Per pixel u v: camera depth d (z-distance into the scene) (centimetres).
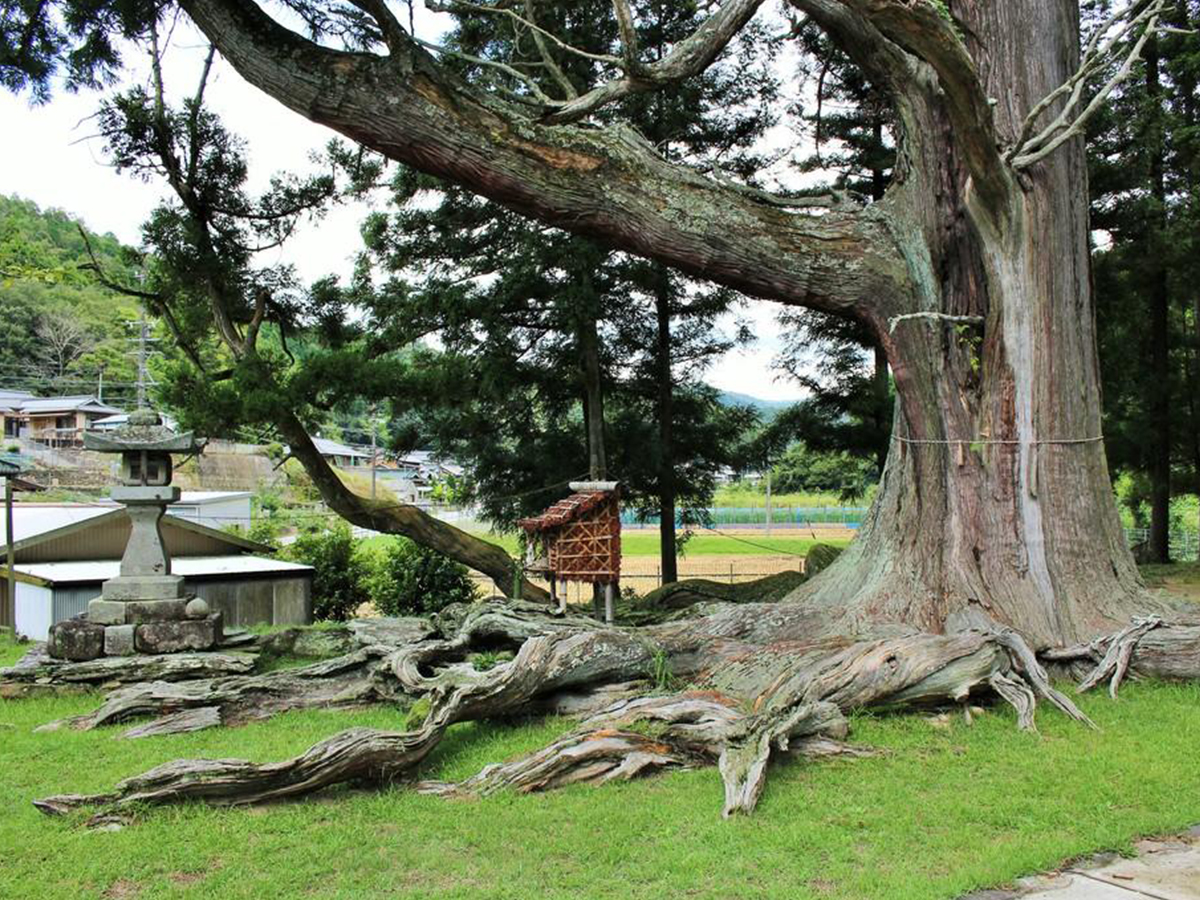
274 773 471
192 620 818
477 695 577
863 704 609
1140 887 371
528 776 502
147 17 886
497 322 1407
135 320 5103
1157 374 1750
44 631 1291
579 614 891
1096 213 1500
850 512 4662
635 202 746
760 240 760
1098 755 533
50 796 459
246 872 395
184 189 1056
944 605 744
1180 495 2083
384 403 1430
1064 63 791
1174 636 697
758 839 423
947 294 782
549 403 1580
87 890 378
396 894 372
